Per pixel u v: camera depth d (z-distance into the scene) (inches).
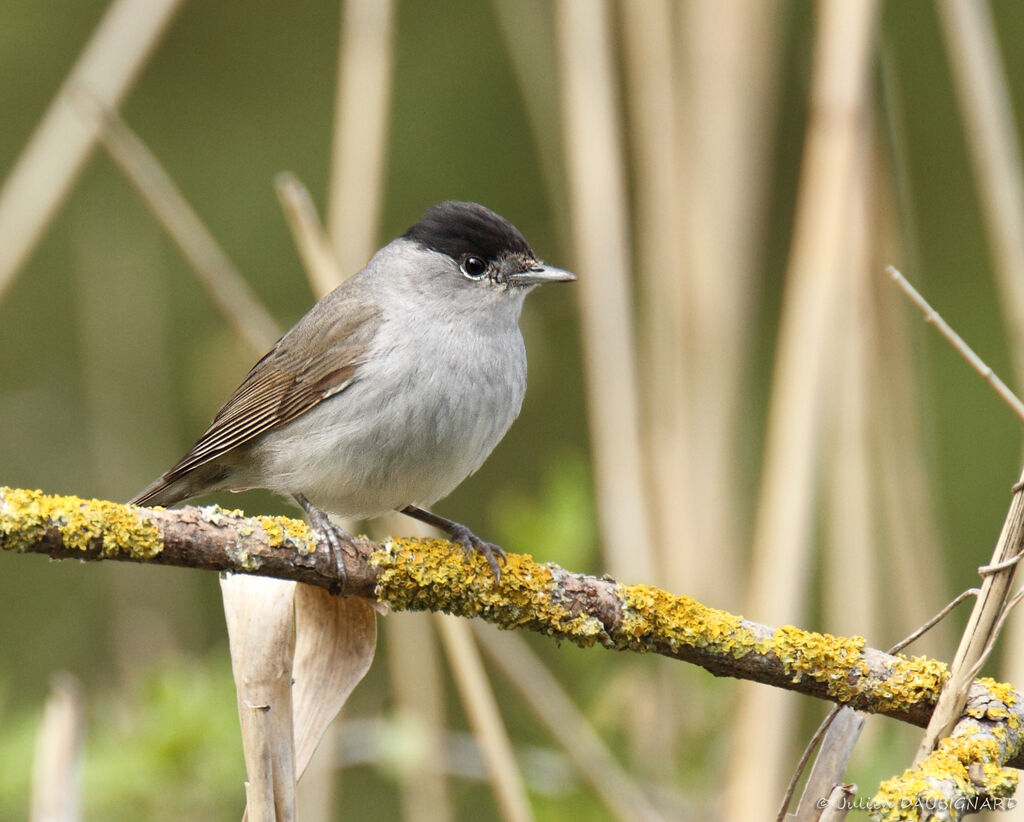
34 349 603.8
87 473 571.8
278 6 633.6
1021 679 320.2
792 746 330.6
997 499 520.4
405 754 364.8
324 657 252.1
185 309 603.5
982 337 545.3
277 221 592.7
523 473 588.1
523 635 452.8
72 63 613.6
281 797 231.5
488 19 609.9
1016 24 569.9
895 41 577.3
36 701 497.7
